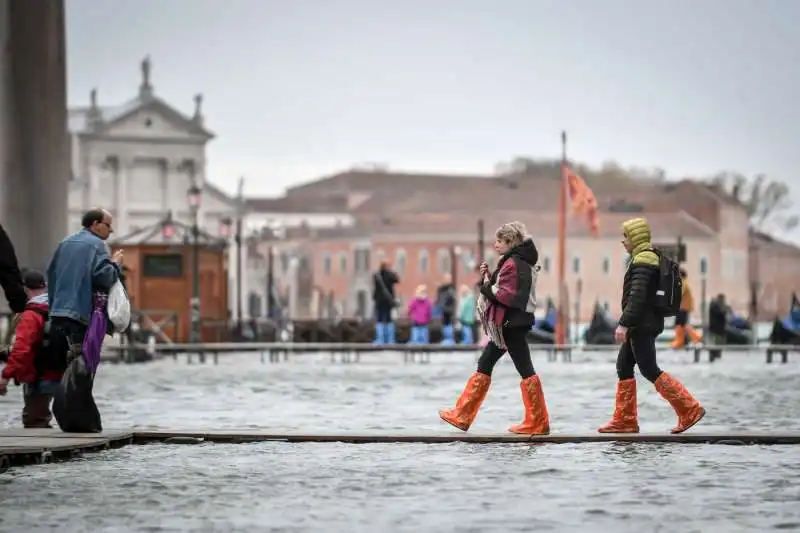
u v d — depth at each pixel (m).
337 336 102.00
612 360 89.81
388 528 21.56
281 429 36.62
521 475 27.67
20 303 32.84
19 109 84.12
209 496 24.84
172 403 48.72
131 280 97.75
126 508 23.48
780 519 22.45
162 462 29.66
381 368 77.81
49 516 22.64
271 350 87.31
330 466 29.05
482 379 34.38
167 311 98.00
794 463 29.50
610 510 23.33
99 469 28.48
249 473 27.91
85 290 33.28
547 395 52.94
